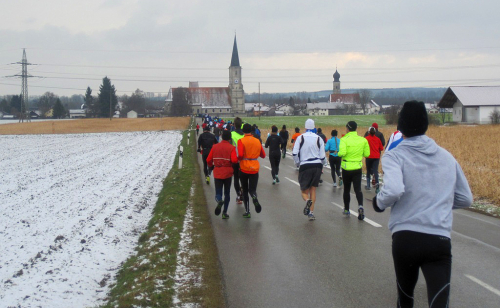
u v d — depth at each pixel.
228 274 6.32
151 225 9.66
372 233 8.53
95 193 14.84
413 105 3.76
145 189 15.52
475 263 6.61
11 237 9.20
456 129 42.62
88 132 74.31
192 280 5.99
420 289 5.61
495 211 10.54
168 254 7.15
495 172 16.06
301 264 6.71
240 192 11.86
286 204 11.80
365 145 9.70
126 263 7.16
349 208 10.59
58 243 8.63
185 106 149.25
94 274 6.85
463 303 5.13
